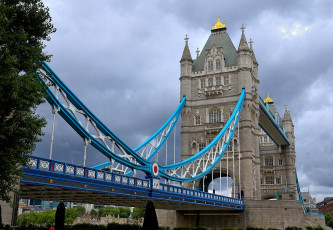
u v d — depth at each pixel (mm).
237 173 74438
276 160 115125
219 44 86000
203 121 80000
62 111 30141
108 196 36000
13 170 16812
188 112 81188
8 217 23609
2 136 15656
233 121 73500
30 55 17156
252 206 67938
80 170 29797
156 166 42625
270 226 66000
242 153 74625
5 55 15391
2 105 15977
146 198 39344
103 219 137625
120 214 182625
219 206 57500
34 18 17609
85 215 156625
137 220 139625
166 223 71938
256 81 85000
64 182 27938
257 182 77625
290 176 112000
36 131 17656
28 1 17797
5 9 16391
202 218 69688
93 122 33688
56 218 21750
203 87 82188
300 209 66562
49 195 34500
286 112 121938
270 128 100250
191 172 77250
